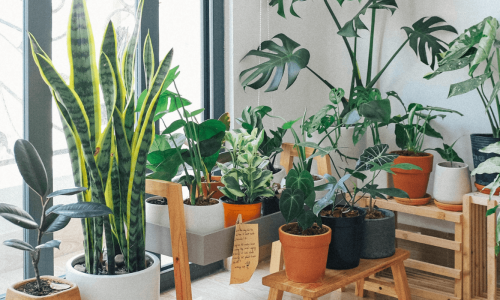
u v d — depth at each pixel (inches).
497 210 78.4
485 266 76.4
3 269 73.7
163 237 52.4
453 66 67.8
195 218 49.8
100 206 39.9
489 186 62.6
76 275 44.0
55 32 66.8
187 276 47.9
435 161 89.3
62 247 78.2
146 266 49.2
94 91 43.4
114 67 44.7
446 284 77.2
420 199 74.9
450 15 85.5
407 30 84.4
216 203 52.4
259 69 83.0
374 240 59.0
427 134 80.4
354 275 54.1
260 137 55.3
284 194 50.6
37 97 62.0
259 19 90.5
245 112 71.3
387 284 75.3
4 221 73.9
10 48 65.6
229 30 86.1
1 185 69.2
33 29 61.1
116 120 43.9
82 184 45.0
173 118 83.3
